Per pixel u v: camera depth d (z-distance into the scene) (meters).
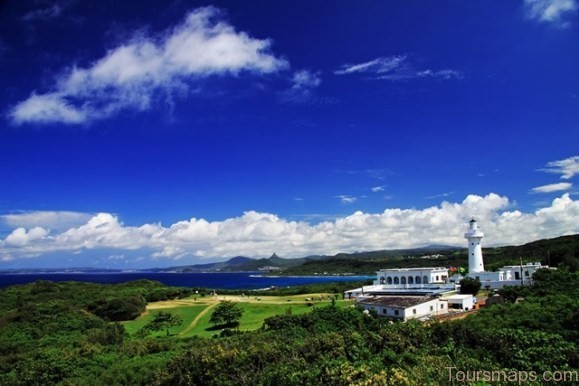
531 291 82.75
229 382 45.53
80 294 148.50
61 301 124.50
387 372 36.81
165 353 74.75
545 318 54.69
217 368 48.19
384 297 100.25
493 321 56.66
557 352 40.88
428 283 122.25
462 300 90.94
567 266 104.94
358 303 95.44
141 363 67.19
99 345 85.56
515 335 45.31
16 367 70.94
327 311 82.56
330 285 172.88
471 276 116.19
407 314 80.88
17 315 108.62
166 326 103.19
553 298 68.62
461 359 40.38
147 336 98.44
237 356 50.06
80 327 103.19
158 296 155.88
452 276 127.94
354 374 36.38
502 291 87.31
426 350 45.53
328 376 37.69
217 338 82.38
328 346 49.59
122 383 61.53
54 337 94.31
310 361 47.22
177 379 50.28
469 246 125.62
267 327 83.69
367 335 51.50
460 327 50.03
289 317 82.00
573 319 52.09
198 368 49.78
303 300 133.75
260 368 47.75
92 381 63.03
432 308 85.88
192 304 142.50
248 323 102.50
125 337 98.75
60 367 67.69
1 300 132.75
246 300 145.25
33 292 147.00
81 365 71.62
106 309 124.44
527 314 58.12
